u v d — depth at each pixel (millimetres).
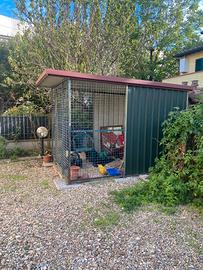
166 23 12984
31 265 2088
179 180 3709
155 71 14227
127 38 8555
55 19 7477
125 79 4469
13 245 2389
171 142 4254
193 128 3838
